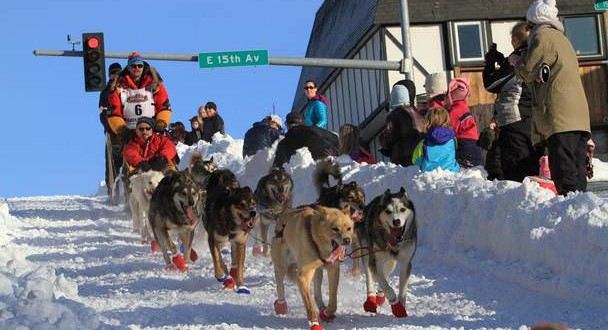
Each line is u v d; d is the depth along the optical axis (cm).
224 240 1120
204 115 2706
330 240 878
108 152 2103
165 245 1259
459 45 3425
